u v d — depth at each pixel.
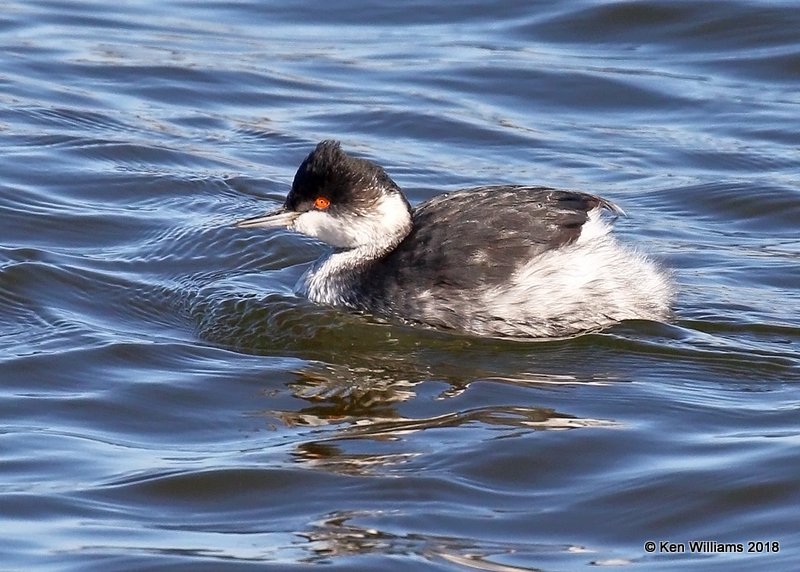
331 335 14.38
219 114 21.55
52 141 19.92
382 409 12.69
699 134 20.89
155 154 19.75
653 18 24.55
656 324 14.53
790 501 11.00
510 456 11.68
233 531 10.66
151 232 17.28
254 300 15.17
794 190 18.61
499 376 13.41
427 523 10.71
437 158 19.98
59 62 23.09
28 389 13.14
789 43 23.58
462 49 24.02
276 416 12.63
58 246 16.86
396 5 25.80
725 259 16.56
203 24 25.27
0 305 15.08
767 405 12.72
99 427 12.45
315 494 11.12
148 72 22.81
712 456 11.66
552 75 22.78
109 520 10.80
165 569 10.05
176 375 13.47
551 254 14.38
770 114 21.47
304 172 15.08
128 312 15.16
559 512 10.91
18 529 10.62
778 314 14.86
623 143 20.58
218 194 18.52
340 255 15.23
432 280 14.48
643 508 10.95
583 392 13.00
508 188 15.17
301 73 23.05
